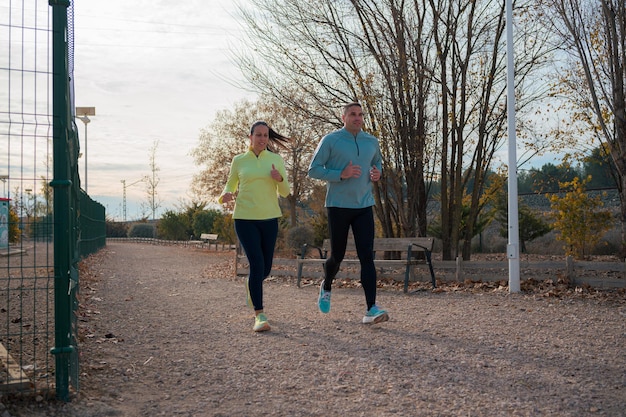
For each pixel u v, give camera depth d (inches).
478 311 258.7
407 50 445.1
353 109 221.1
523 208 725.9
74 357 143.5
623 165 451.8
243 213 225.1
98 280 421.7
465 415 131.0
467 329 217.0
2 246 605.3
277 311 267.1
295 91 501.4
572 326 222.5
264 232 229.1
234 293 342.0
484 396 142.9
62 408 131.8
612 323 228.2
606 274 396.2
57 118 136.4
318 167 221.1
